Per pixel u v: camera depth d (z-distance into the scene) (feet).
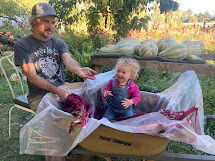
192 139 4.37
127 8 15.01
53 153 4.74
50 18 6.46
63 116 4.56
